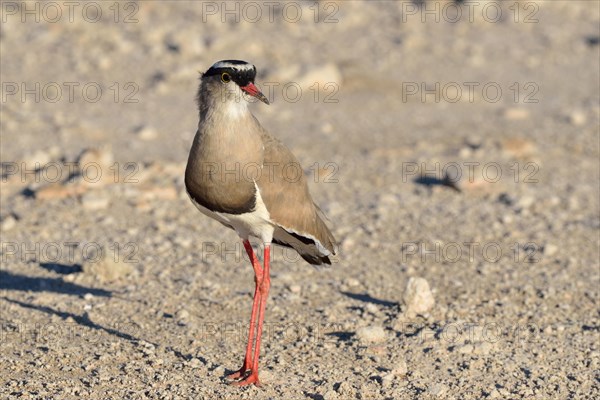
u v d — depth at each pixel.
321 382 10.04
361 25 31.89
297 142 21.06
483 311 12.21
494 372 10.36
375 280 13.41
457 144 21.06
